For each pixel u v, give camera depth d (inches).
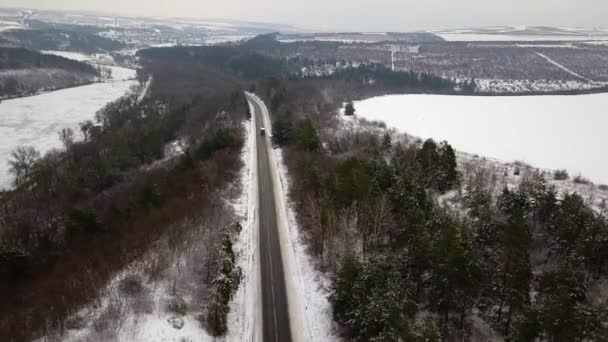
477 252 1717.5
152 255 1998.0
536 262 1882.4
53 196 3314.5
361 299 1573.6
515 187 2652.6
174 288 1787.6
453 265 1555.1
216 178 3211.1
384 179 2475.4
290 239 2482.8
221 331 1658.5
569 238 1830.7
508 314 1582.2
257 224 2662.4
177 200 2726.4
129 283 1747.0
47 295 1722.4
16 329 1483.8
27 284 1875.0
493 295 1617.9
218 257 1958.7
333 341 1675.7
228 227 2388.0
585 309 1414.9
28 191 3499.0
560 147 4025.6
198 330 1627.7
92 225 2341.3
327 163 3233.3
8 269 1876.2
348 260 1738.4
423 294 1765.5
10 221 2731.3
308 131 3688.5
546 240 1988.2
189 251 2080.5
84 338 1443.2
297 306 1900.8
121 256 2006.6
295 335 1724.9
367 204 2123.5
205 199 2783.0
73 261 2034.9
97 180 3508.9
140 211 2576.3
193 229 2293.3
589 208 2053.4
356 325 1563.7
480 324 1640.0
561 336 1346.0
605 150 3924.7
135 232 2290.8
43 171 3690.9
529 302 1562.5
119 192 3147.1
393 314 1429.6
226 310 1745.8
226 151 3838.6
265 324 1780.3
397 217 2145.7
